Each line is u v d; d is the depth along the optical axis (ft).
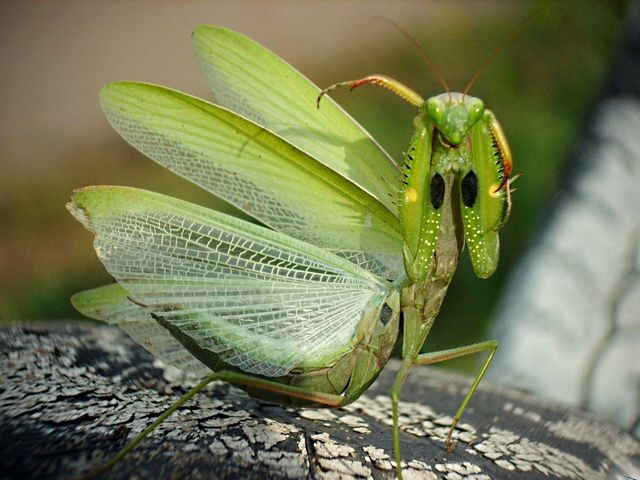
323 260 0.49
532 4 1.18
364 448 0.47
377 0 2.14
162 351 0.49
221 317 0.48
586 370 0.63
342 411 0.53
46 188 1.50
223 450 0.44
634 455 0.54
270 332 0.48
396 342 0.50
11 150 1.62
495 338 0.66
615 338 0.63
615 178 0.69
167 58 2.00
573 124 1.10
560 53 1.17
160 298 0.47
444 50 1.76
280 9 2.23
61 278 1.22
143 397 0.49
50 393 0.47
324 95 0.52
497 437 0.51
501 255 1.06
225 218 0.48
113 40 2.09
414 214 0.48
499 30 1.78
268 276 0.48
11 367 0.50
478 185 0.49
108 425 0.45
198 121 0.47
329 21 2.12
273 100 0.52
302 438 0.47
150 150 0.47
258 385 0.46
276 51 1.97
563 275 0.66
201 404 0.49
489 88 1.23
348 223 0.50
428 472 0.46
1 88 1.87
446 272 0.50
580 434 0.54
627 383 0.62
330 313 0.49
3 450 0.42
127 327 0.48
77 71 1.94
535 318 0.65
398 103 1.51
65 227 1.39
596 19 1.09
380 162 0.53
